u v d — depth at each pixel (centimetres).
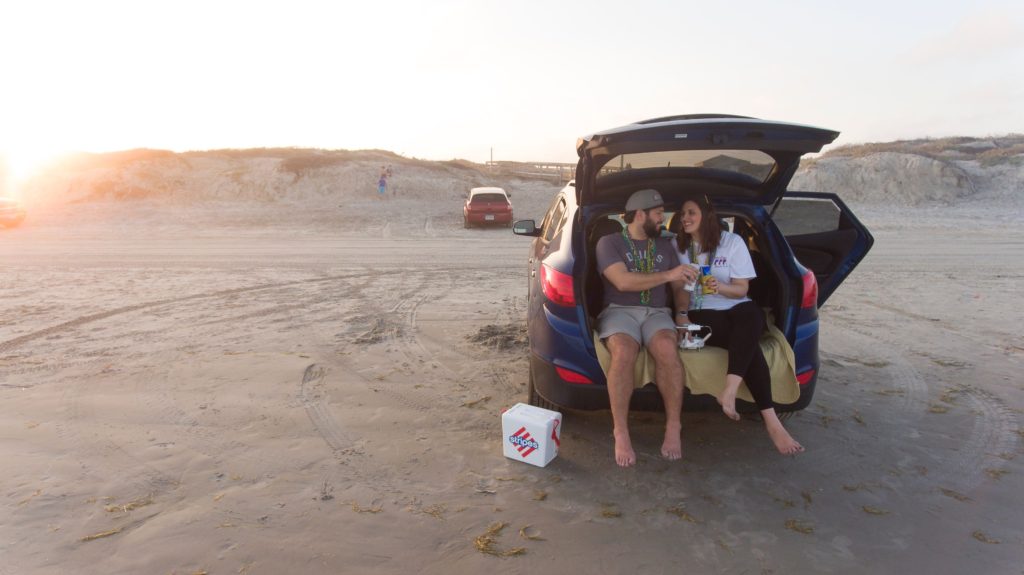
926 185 2988
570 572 263
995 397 473
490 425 419
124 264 1213
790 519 306
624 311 367
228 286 949
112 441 386
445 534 290
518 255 1377
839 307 793
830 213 454
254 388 482
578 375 352
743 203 417
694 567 267
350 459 366
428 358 564
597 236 431
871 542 287
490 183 3650
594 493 330
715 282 357
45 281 993
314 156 3625
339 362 550
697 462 367
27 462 357
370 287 943
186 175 3284
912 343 622
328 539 285
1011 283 969
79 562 266
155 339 623
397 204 2864
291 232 1978
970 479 347
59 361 548
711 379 349
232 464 358
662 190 419
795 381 350
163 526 294
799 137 342
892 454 378
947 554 278
